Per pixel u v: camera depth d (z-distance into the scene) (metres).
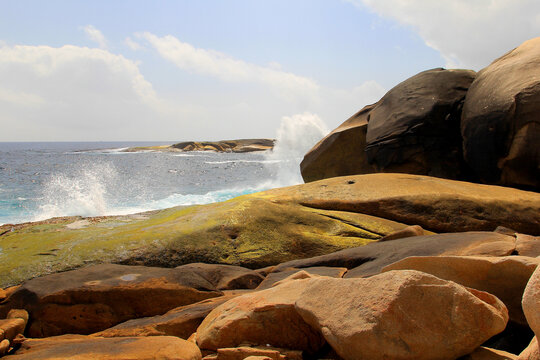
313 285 3.19
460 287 2.59
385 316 2.51
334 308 2.87
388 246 5.34
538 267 2.07
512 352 3.31
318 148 12.65
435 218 7.13
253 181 26.86
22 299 4.49
